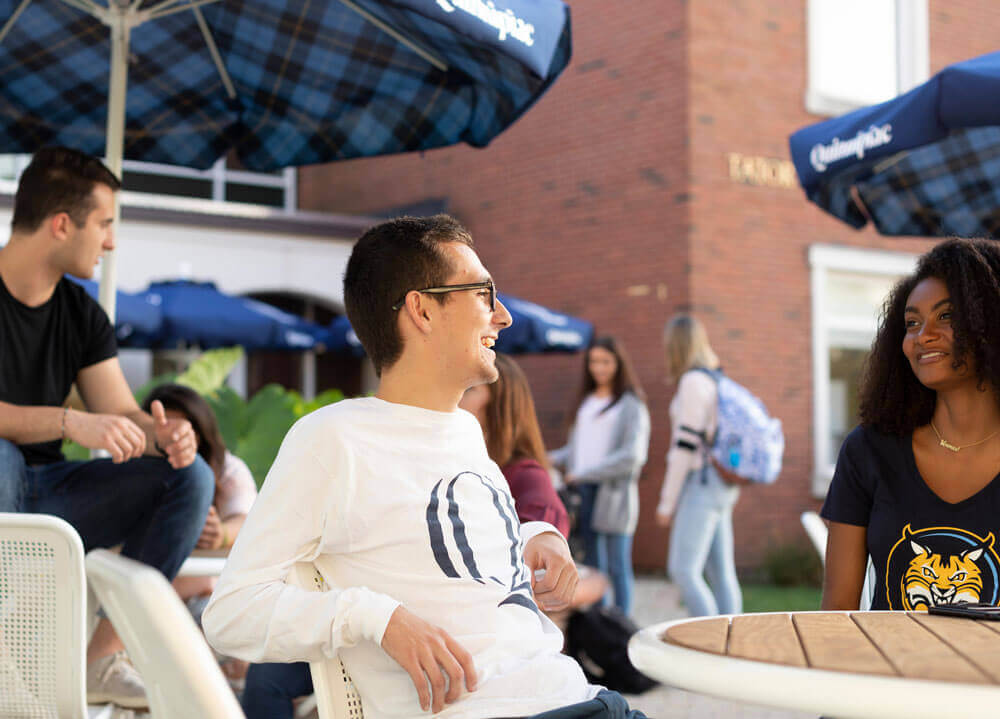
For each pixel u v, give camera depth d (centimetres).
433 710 161
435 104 400
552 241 1201
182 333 991
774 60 1124
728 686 134
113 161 389
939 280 234
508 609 176
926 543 225
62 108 432
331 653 162
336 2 369
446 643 163
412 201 1373
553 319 1017
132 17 383
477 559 176
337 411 176
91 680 249
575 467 682
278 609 163
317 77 407
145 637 139
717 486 569
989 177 459
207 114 437
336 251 1333
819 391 1125
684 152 1075
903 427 237
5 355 278
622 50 1137
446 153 1333
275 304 1445
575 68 1184
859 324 1179
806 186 425
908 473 232
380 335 184
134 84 427
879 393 240
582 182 1172
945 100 333
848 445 243
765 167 1110
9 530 182
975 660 134
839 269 1150
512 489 313
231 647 167
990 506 222
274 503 170
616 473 659
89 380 303
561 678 173
